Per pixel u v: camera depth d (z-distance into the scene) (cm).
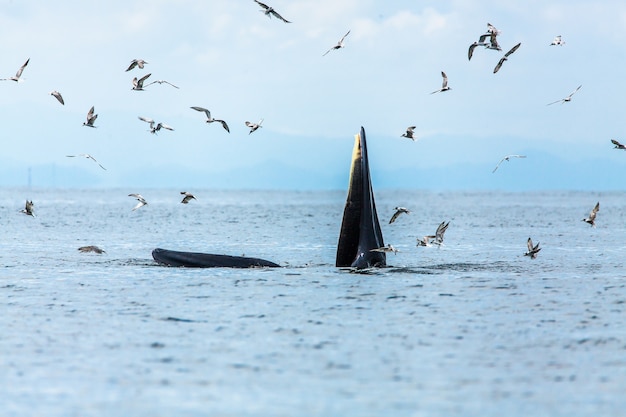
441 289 13200
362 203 14925
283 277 14262
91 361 8806
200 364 8694
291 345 9494
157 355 9056
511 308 11662
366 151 14875
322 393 7756
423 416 7181
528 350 9275
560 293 12925
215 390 7850
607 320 10856
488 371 8438
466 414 7231
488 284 13775
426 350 9269
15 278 14412
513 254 19812
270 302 12050
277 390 7850
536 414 7238
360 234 15038
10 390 7850
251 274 14612
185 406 7438
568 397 7656
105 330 10231
